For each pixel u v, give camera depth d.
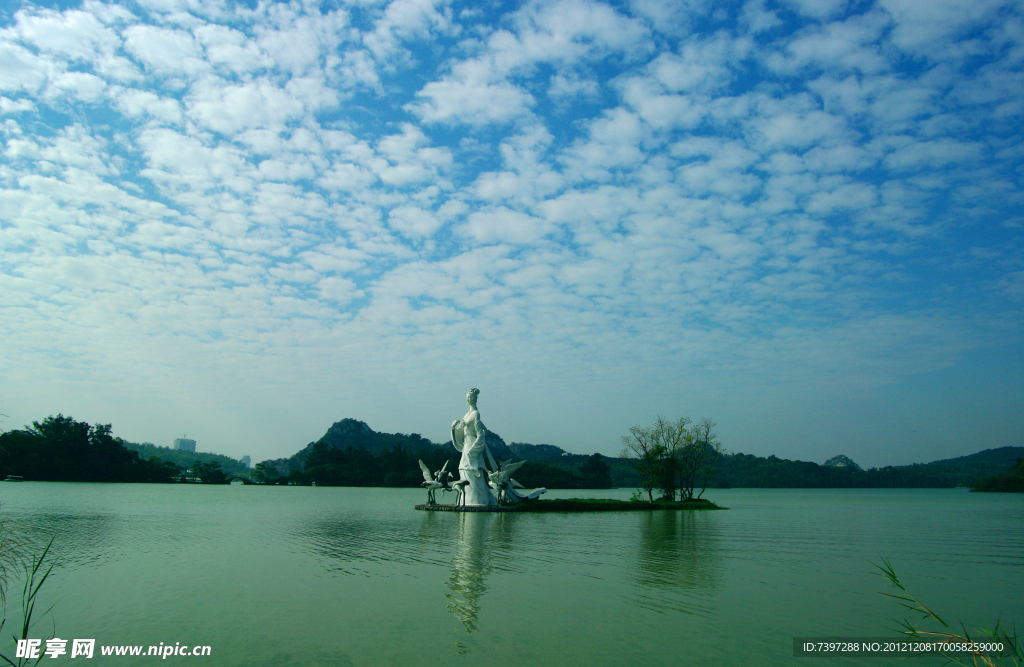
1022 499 145.62
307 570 26.80
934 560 32.53
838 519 65.75
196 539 37.84
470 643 16.30
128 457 178.25
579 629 17.62
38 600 20.91
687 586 24.02
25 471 152.50
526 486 177.75
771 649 16.05
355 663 14.79
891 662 15.24
